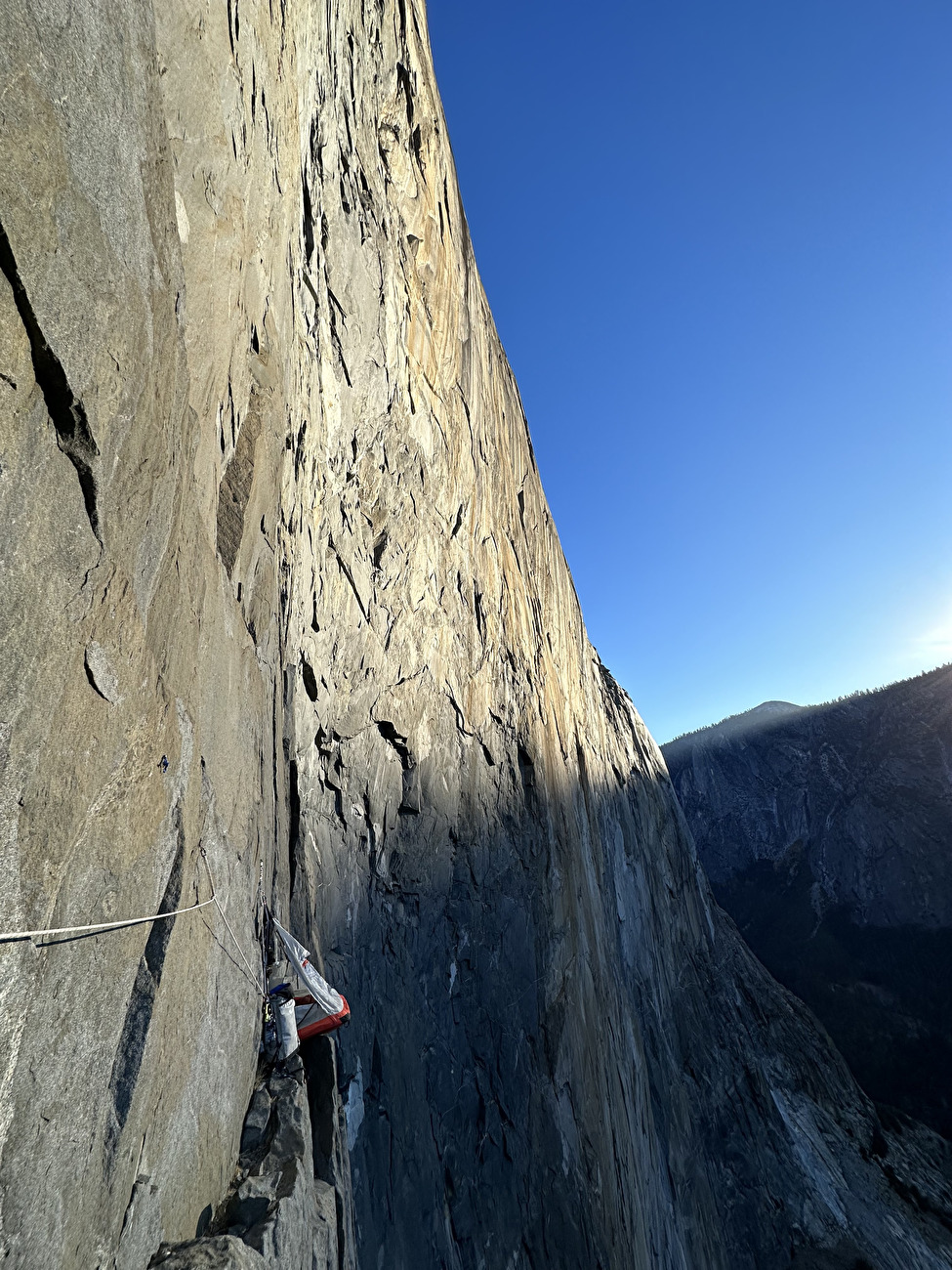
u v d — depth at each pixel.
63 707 2.86
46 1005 2.69
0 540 2.41
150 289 3.66
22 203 2.48
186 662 4.63
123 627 3.48
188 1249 3.61
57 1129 2.73
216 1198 4.59
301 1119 5.62
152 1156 3.70
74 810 2.94
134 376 3.45
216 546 5.82
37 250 2.56
